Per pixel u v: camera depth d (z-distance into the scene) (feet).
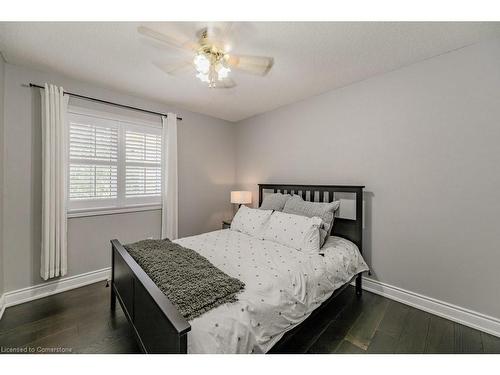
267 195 10.93
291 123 10.82
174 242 7.79
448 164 6.52
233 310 3.96
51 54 6.64
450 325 6.24
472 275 6.17
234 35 5.66
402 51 6.41
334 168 9.19
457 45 6.13
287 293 4.89
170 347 3.30
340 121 8.95
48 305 7.20
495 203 5.83
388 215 7.73
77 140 8.57
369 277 8.21
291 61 6.91
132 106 9.83
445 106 6.55
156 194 10.89
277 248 7.28
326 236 7.76
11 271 7.23
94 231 8.98
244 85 8.71
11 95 7.16
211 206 13.05
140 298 4.59
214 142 13.12
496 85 5.79
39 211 7.70
